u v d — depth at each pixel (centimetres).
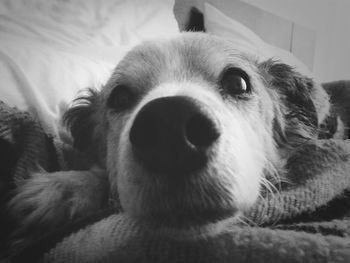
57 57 17
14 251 13
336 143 18
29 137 14
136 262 13
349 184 17
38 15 20
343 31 45
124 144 14
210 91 16
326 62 44
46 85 16
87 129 18
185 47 18
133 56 18
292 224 15
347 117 23
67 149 16
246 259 13
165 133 12
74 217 14
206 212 13
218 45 18
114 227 14
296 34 41
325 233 14
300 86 20
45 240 13
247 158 14
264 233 13
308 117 20
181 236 13
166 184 12
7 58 15
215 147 13
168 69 17
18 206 13
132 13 23
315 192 16
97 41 20
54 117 16
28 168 14
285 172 17
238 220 14
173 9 28
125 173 13
